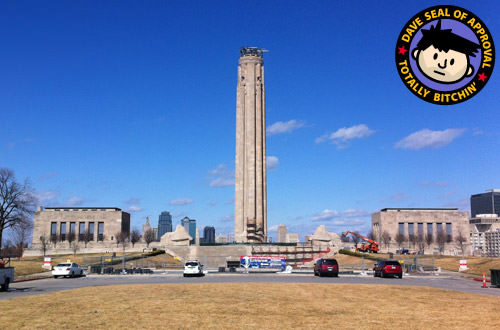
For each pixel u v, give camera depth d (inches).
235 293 1393.9
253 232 5821.9
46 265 3011.8
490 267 2869.1
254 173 6018.7
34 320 924.6
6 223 4025.6
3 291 1563.7
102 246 6038.4
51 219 6235.2
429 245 6299.2
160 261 3959.2
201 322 911.7
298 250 4724.4
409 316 995.9
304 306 1133.1
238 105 6274.6
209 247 4537.4
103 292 1423.5
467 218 6569.9
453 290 1557.6
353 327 872.3
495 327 877.2
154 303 1165.1
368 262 3769.7
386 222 6481.3
